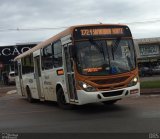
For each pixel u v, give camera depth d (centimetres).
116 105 1858
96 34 1628
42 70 2102
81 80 1580
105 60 1608
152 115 1428
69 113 1683
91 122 1360
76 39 1606
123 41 1656
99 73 1588
